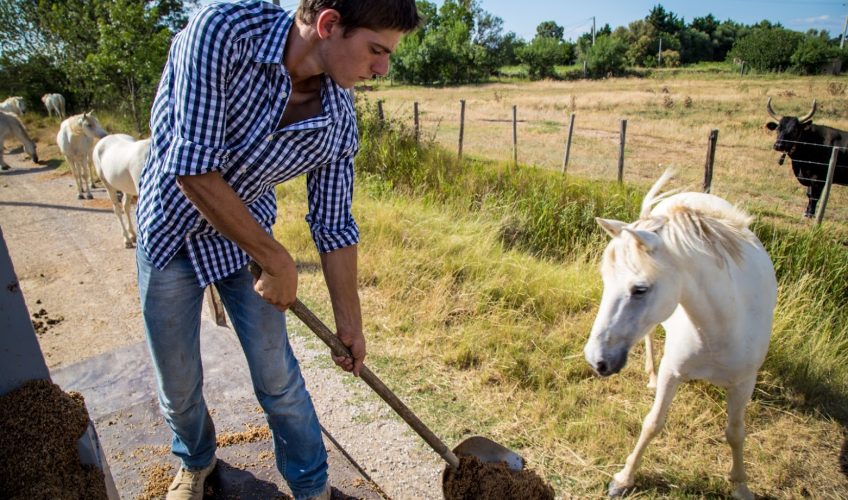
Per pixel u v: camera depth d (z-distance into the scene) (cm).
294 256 553
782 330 386
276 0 628
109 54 1298
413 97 2955
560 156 1237
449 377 370
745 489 279
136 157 603
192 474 221
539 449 307
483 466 204
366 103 1012
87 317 487
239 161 154
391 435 315
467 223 631
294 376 202
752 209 792
